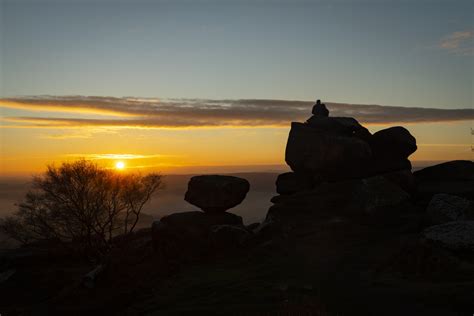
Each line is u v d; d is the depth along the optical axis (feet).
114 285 113.09
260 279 90.02
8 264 162.50
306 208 144.36
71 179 164.45
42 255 166.71
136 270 120.57
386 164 166.40
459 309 60.85
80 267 154.61
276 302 73.41
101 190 167.43
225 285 88.89
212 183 149.79
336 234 120.67
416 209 131.85
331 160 166.09
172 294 89.51
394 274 81.82
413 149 172.45
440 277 75.82
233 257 116.16
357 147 164.86
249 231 136.05
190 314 73.82
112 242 165.37
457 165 163.32
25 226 169.68
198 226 140.87
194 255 123.65
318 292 76.33
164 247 133.39
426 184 155.84
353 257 99.76
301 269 94.32
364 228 123.03
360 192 138.00
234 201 149.07
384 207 130.72
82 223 164.35
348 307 67.36
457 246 87.20
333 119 181.37
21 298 127.13
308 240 118.83
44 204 165.37
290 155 174.70
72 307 101.71
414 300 66.39
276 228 129.18
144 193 173.88
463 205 115.24
